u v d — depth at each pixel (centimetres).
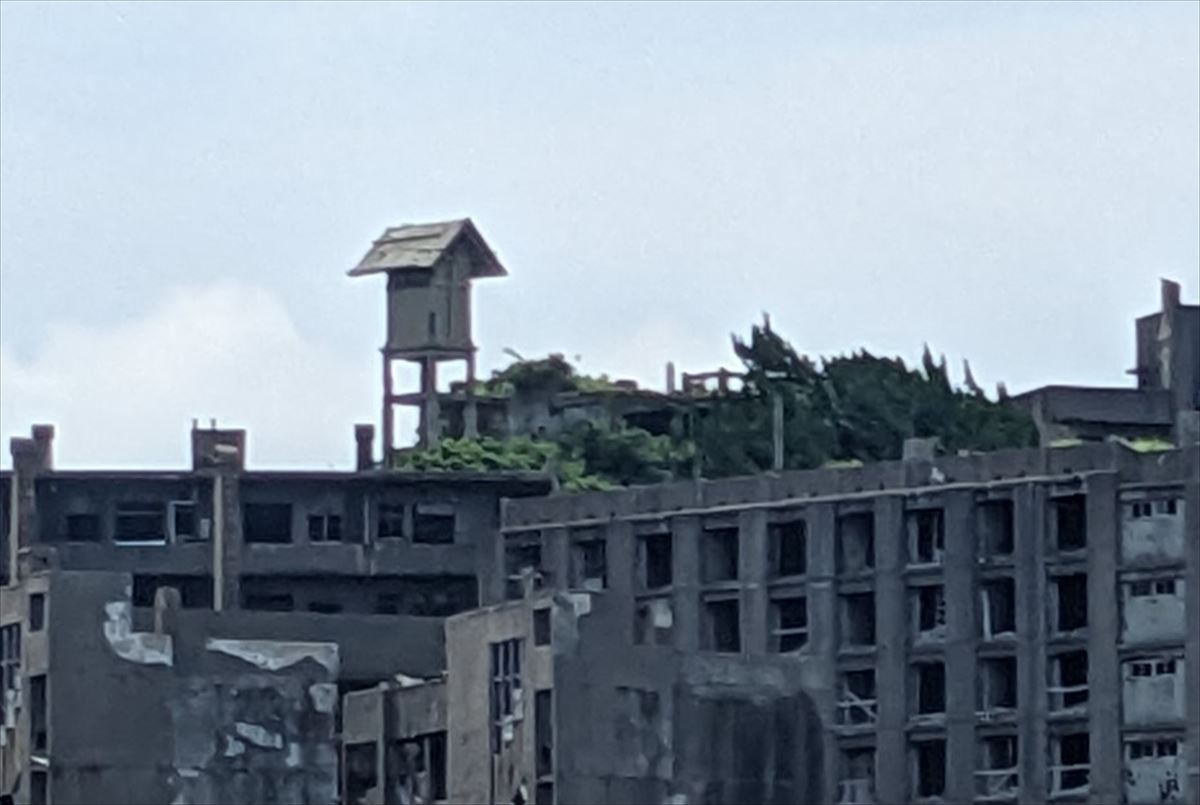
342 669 18488
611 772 16575
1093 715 18925
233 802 16662
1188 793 18775
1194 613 18788
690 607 19825
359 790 17125
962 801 19112
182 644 16675
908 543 19362
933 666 19238
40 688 16525
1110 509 18938
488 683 16725
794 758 17162
